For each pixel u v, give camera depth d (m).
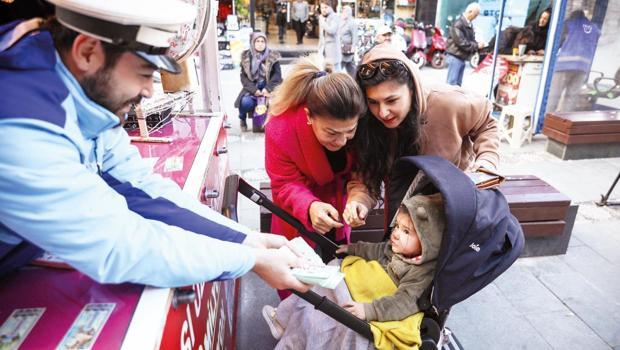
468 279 1.29
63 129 0.64
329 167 1.61
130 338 0.69
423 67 11.17
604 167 4.38
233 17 9.84
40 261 0.88
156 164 1.43
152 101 1.72
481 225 1.22
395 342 1.24
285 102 1.53
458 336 2.13
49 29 0.69
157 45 0.70
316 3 13.41
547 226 2.70
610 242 3.00
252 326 2.20
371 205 1.70
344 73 1.34
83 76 0.69
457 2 10.38
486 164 1.58
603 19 4.86
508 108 5.06
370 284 1.43
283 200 1.66
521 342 2.10
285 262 1.02
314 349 1.42
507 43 5.70
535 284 2.55
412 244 1.39
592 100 5.29
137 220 0.75
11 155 0.58
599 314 2.29
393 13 11.45
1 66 0.63
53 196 0.61
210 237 0.94
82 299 0.78
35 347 0.67
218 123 1.96
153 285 0.75
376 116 1.48
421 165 1.31
